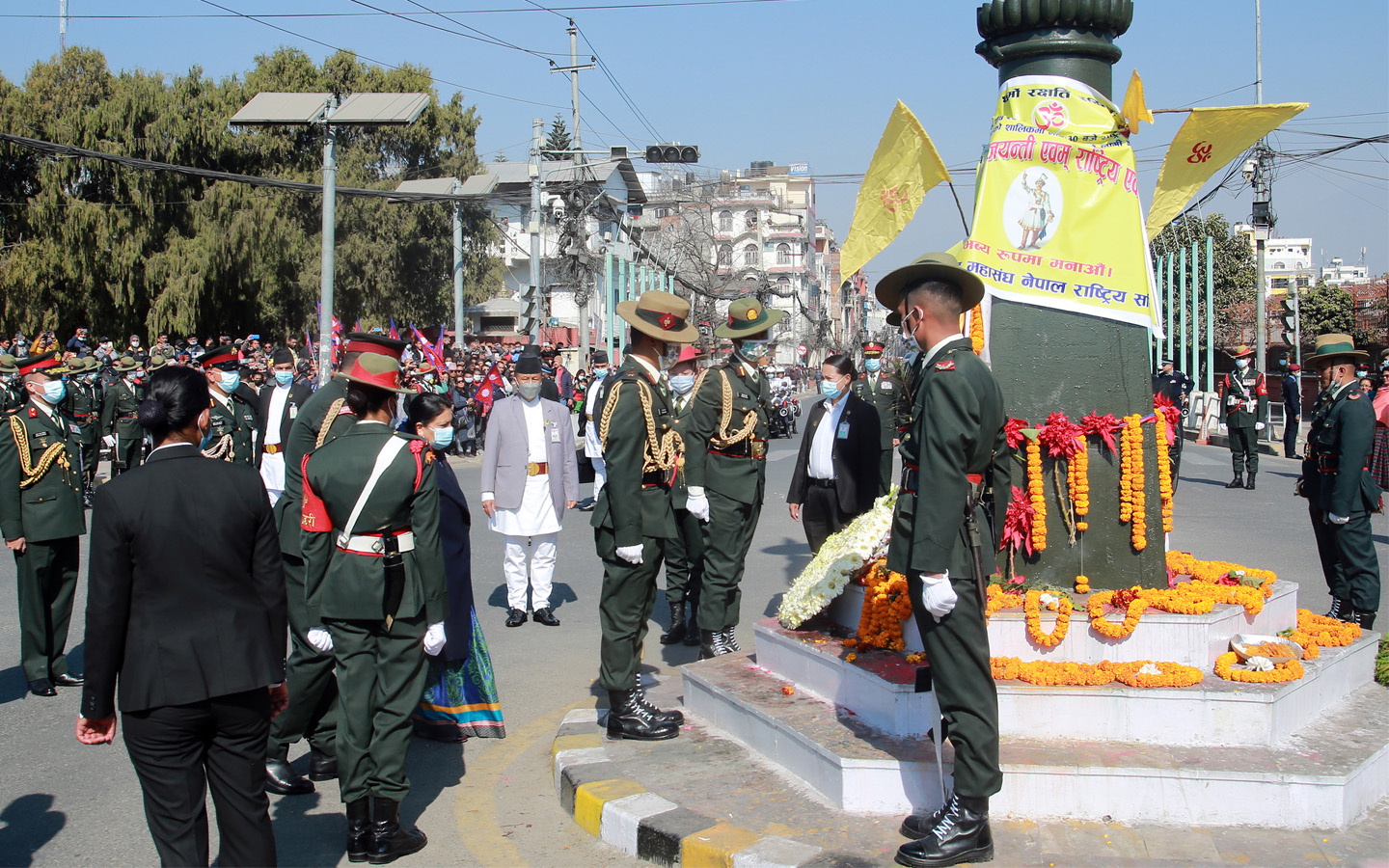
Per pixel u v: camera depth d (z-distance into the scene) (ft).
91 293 89.15
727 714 16.60
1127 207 16.80
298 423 17.25
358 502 13.51
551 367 62.28
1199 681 14.21
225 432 28.63
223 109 96.58
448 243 112.27
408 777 16.62
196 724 10.80
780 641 17.34
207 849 11.07
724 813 13.58
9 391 27.04
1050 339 16.58
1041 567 16.42
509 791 15.97
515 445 25.86
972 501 12.29
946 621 11.97
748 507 22.47
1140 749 13.71
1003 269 16.85
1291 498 48.16
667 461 16.70
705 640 22.43
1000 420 12.41
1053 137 16.88
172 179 92.84
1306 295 141.69
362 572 13.55
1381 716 15.07
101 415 40.60
